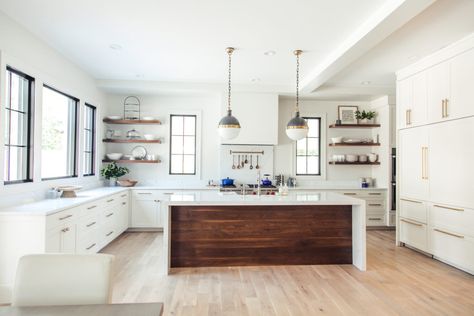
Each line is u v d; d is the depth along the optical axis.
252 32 3.35
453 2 2.72
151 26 3.23
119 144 6.01
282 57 4.12
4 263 2.75
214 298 2.84
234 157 6.07
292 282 3.23
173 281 3.24
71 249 3.28
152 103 6.07
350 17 2.98
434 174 4.00
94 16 3.02
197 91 5.58
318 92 5.66
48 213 2.80
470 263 3.46
